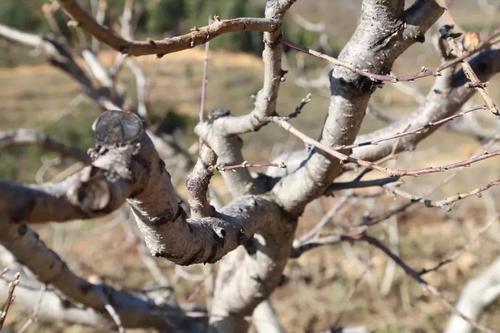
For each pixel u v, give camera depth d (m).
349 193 5.14
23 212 1.78
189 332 5.34
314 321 12.93
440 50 3.51
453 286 14.23
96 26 1.95
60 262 4.45
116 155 2.07
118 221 8.17
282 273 4.34
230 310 4.49
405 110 17.19
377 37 2.96
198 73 21.72
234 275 4.38
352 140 3.22
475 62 3.73
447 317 12.98
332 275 14.51
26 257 4.23
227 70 24.36
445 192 16.81
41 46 6.70
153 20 9.34
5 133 3.86
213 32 2.34
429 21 2.94
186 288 11.56
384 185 3.59
